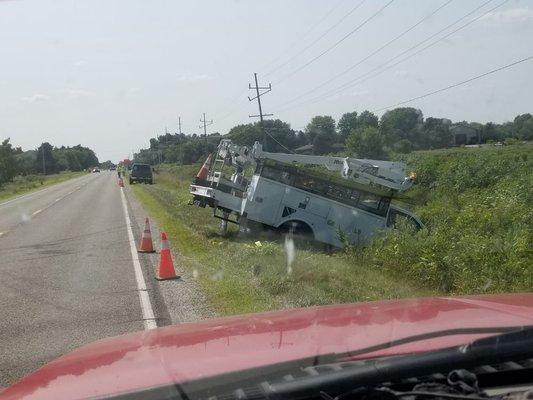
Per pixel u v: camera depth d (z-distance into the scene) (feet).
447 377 7.04
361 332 9.07
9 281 38.22
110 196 133.90
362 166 58.29
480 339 7.63
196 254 47.88
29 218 86.53
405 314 10.09
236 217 61.05
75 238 61.00
